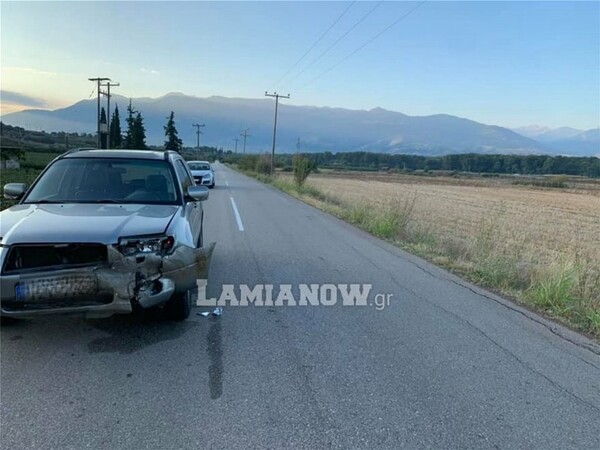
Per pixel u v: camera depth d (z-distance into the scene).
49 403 3.35
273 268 7.77
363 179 81.00
